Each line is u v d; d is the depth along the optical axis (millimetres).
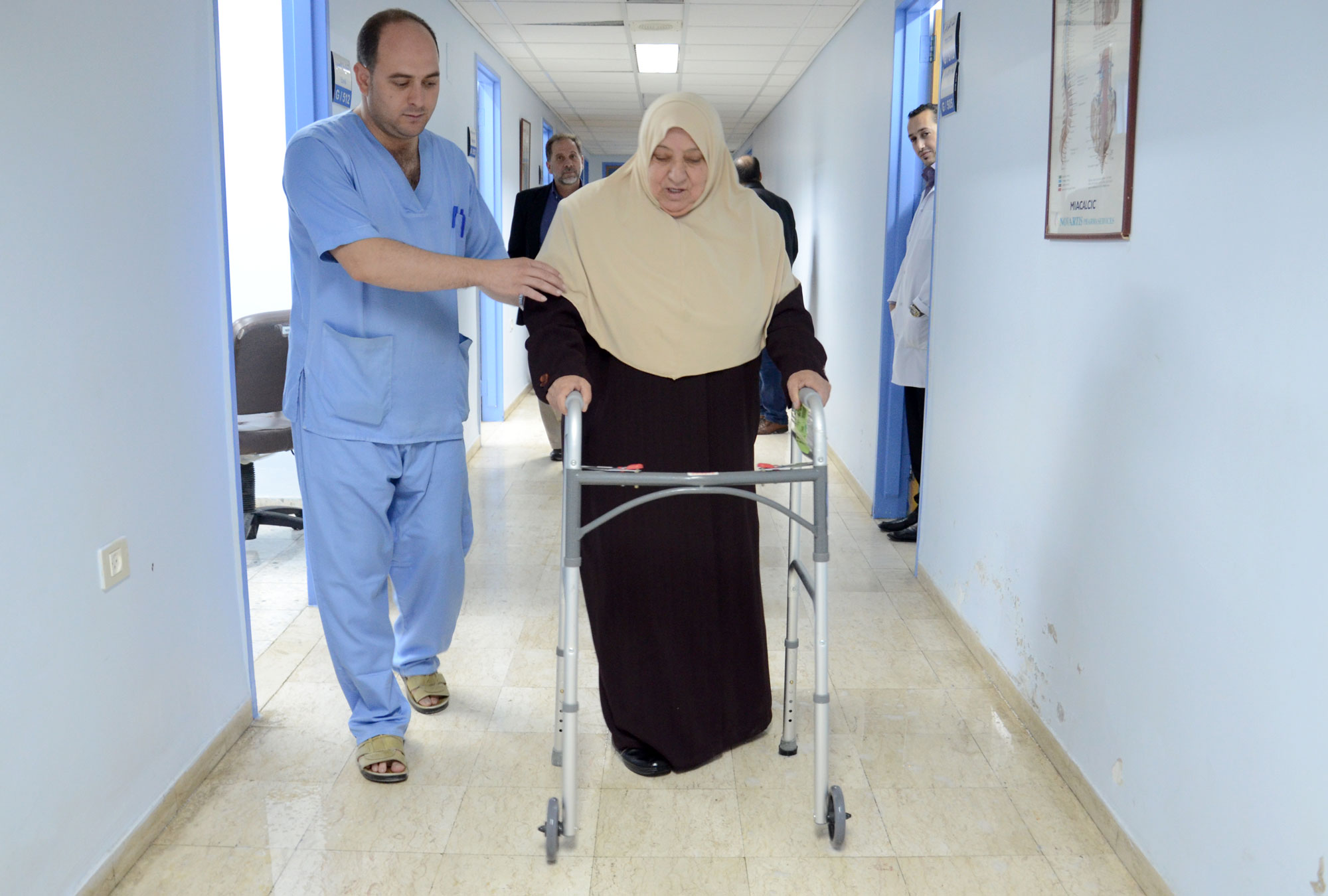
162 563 2102
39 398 1679
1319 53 1381
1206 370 1687
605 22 5551
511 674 2861
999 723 2584
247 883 1924
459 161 2342
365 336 2188
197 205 2238
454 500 2422
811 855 2023
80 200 1789
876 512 4516
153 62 2041
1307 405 1413
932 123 3814
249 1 4086
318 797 2221
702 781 2305
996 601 2803
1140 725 1930
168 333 2121
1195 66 1716
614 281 2205
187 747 2217
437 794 2236
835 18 5320
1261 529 1522
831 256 6004
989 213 2895
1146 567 1905
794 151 7820
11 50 1593
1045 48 2434
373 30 2016
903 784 2283
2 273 1583
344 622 2271
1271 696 1497
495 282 2080
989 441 2877
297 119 3215
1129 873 1963
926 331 3861
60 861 1747
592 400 2322
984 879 1945
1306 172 1412
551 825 1976
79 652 1798
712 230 2215
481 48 5973
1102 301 2096
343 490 2215
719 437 2334
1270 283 1500
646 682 2324
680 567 2322
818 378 2113
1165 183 1825
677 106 2119
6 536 1602
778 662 2955
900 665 2941
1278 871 1481
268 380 3688
